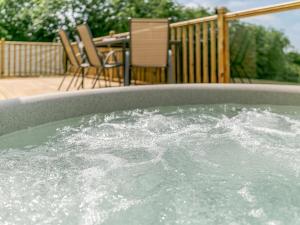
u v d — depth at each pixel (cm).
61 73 827
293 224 104
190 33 409
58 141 192
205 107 295
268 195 125
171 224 106
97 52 373
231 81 403
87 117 252
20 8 1541
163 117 253
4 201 119
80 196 125
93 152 175
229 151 176
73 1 1478
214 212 113
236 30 400
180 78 436
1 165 154
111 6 1500
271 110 278
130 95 280
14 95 370
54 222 106
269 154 170
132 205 119
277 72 433
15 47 764
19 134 203
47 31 1489
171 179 141
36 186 132
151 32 364
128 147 183
